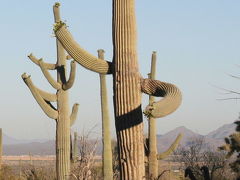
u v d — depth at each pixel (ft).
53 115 55.06
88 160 47.44
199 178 38.29
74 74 54.39
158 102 24.67
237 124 47.88
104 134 56.44
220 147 50.96
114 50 27.43
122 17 27.25
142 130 26.96
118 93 26.91
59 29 27.17
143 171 26.78
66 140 55.01
